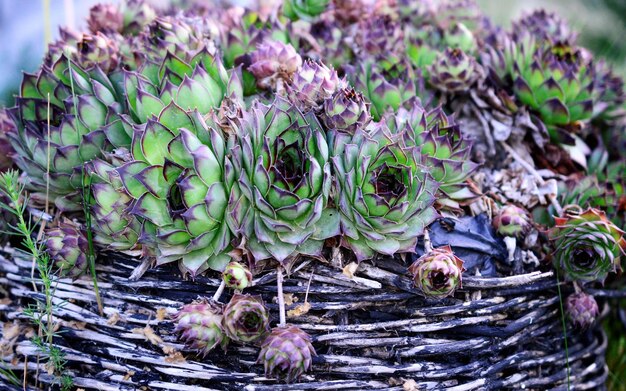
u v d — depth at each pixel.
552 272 0.61
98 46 0.64
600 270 0.61
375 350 0.57
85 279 0.59
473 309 0.58
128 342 0.57
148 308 0.58
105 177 0.57
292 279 0.56
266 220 0.54
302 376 0.56
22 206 0.60
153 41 0.64
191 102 0.59
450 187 0.61
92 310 0.58
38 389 0.59
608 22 0.95
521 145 0.70
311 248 0.56
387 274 0.57
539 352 0.62
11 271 0.62
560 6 1.05
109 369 0.57
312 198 0.55
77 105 0.60
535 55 0.69
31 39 0.99
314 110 0.58
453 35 0.74
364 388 0.56
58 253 0.57
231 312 0.53
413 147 0.56
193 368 0.56
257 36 0.68
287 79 0.63
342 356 0.56
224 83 0.61
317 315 0.57
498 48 0.73
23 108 0.63
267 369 0.53
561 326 0.63
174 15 0.76
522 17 0.81
